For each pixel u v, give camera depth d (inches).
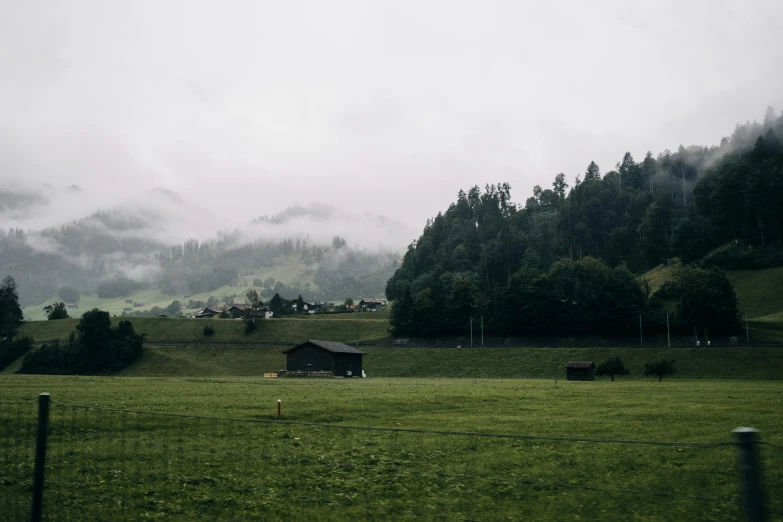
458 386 3026.6
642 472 636.1
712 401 1934.1
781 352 4909.0
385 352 6235.2
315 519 490.9
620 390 2628.0
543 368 5354.3
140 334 7007.9
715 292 6279.5
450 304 7568.9
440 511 491.2
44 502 556.4
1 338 7308.1
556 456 763.4
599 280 7687.0
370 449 802.8
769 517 310.3
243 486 586.9
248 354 6333.7
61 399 1754.4
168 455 720.3
